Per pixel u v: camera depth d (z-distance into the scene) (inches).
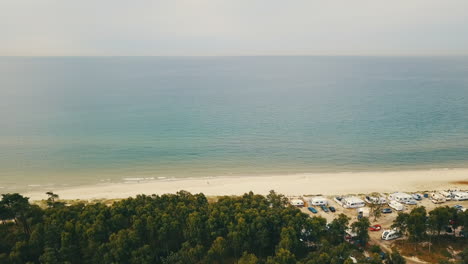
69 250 2487.7
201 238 2719.0
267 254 2755.9
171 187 4372.5
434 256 2684.5
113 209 2942.9
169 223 2733.8
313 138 6387.8
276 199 3356.3
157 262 2628.0
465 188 4188.0
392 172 4805.6
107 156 5521.7
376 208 3447.3
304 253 2719.0
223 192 4188.0
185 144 6102.4
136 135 6599.4
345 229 2851.9
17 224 2950.3
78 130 6924.2
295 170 4958.2
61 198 4033.0
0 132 6776.6
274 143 6146.7
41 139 6348.4
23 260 2445.9
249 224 2716.5
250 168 5049.2
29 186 4441.4
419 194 3951.8
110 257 2406.5
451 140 6122.1
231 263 2667.3
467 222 2787.9
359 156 5457.7
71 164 5191.9
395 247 2844.5
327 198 3956.7
